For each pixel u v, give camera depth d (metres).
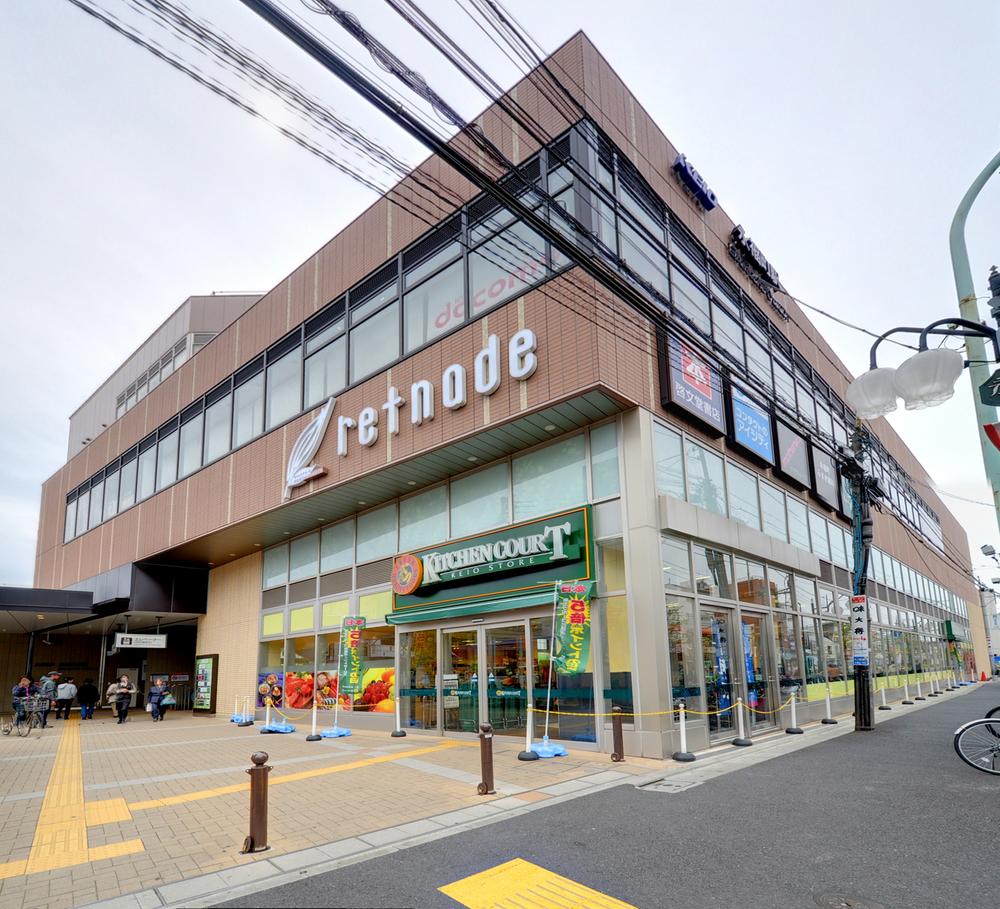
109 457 27.45
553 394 11.49
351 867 5.71
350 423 15.56
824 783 8.48
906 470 34.28
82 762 12.24
